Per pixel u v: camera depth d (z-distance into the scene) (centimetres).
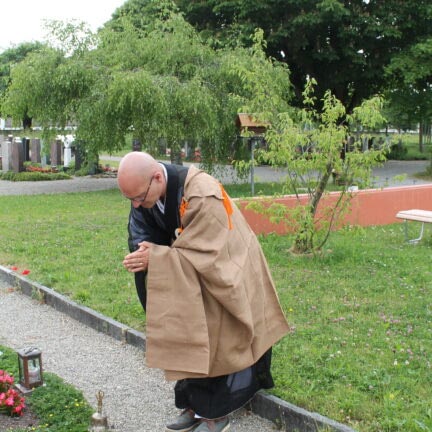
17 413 401
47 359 527
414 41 2583
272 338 400
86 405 418
